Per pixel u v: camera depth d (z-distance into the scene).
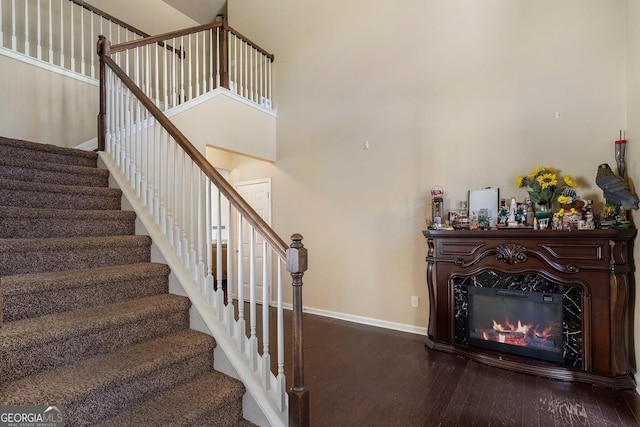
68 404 1.29
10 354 1.36
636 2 2.45
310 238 4.58
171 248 2.34
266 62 4.92
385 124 3.95
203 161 2.05
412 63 3.77
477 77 3.35
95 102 3.96
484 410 2.12
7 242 1.72
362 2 4.16
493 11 3.28
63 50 3.93
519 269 2.75
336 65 4.38
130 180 2.72
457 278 3.10
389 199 3.90
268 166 5.10
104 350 1.66
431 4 3.65
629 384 2.35
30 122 3.37
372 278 4.01
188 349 1.75
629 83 2.57
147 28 5.21
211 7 5.73
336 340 3.45
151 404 1.54
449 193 3.48
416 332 3.67
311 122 4.61
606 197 2.52
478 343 2.97
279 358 1.74
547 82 2.99
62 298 1.74
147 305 1.89
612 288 2.39
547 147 2.97
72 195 2.38
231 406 1.68
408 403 2.21
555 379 2.54
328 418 2.04
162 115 2.38
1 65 3.17
